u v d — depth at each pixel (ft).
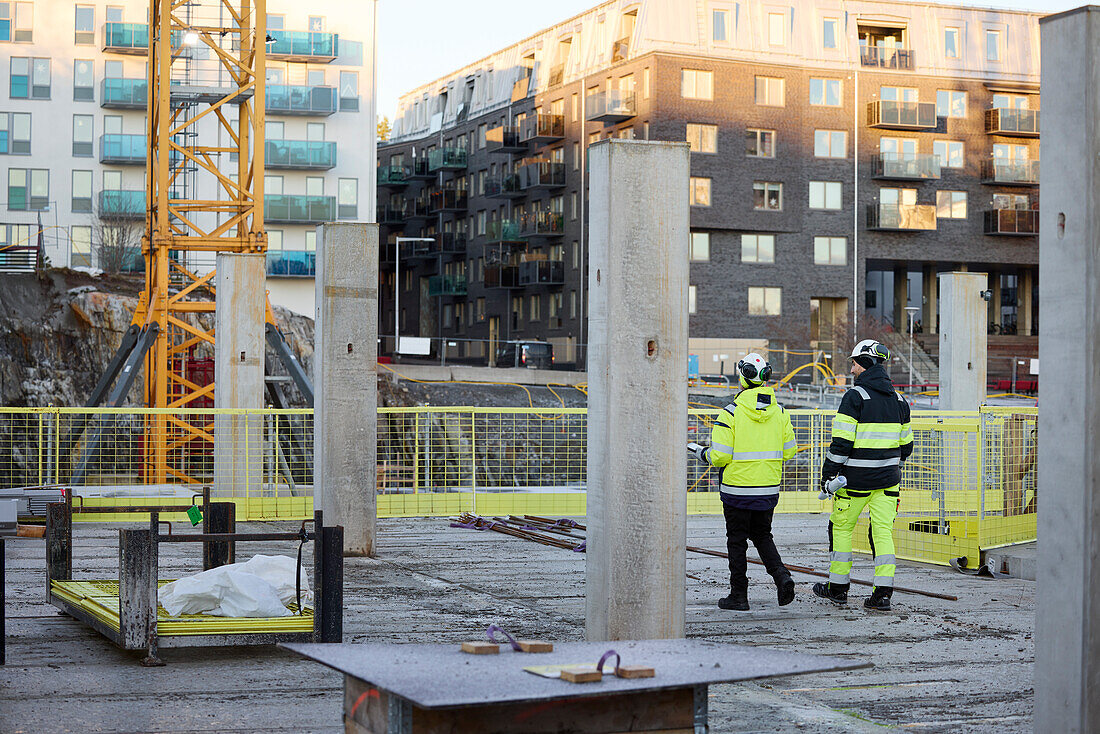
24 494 46.11
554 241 212.02
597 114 192.13
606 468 21.71
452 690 10.92
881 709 20.03
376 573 35.32
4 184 169.17
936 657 24.27
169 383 77.00
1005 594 32.86
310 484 68.23
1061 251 15.83
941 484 39.45
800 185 193.88
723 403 142.00
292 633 22.95
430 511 52.39
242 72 77.05
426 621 27.37
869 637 26.37
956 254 202.49
